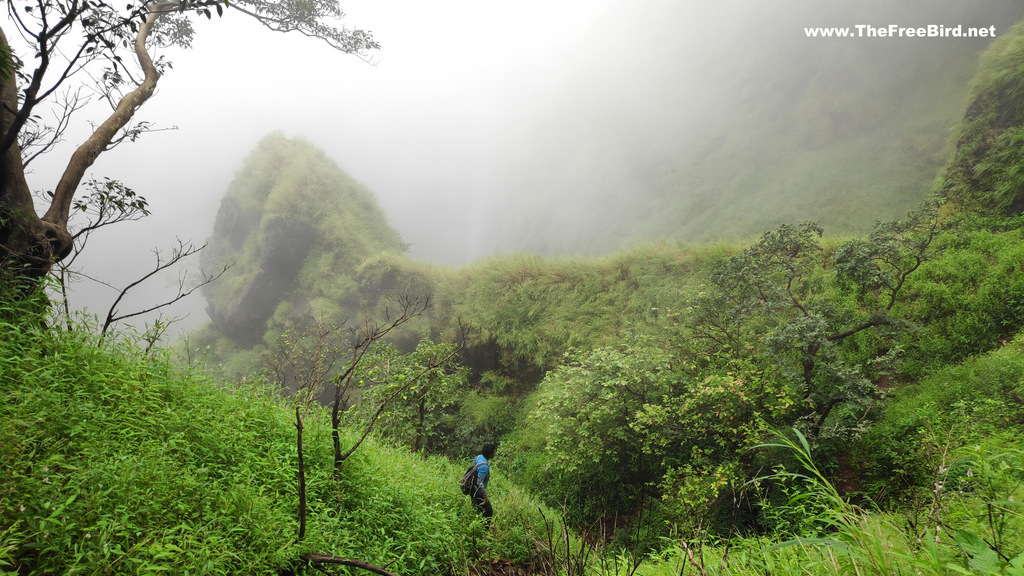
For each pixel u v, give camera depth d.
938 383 8.73
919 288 11.01
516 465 11.89
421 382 10.04
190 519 2.84
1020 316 9.53
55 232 4.81
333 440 4.40
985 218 12.60
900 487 6.55
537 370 16.36
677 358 9.31
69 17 4.17
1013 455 2.08
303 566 3.18
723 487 6.85
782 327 8.27
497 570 4.95
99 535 2.41
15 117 4.73
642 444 8.80
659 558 3.81
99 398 3.53
